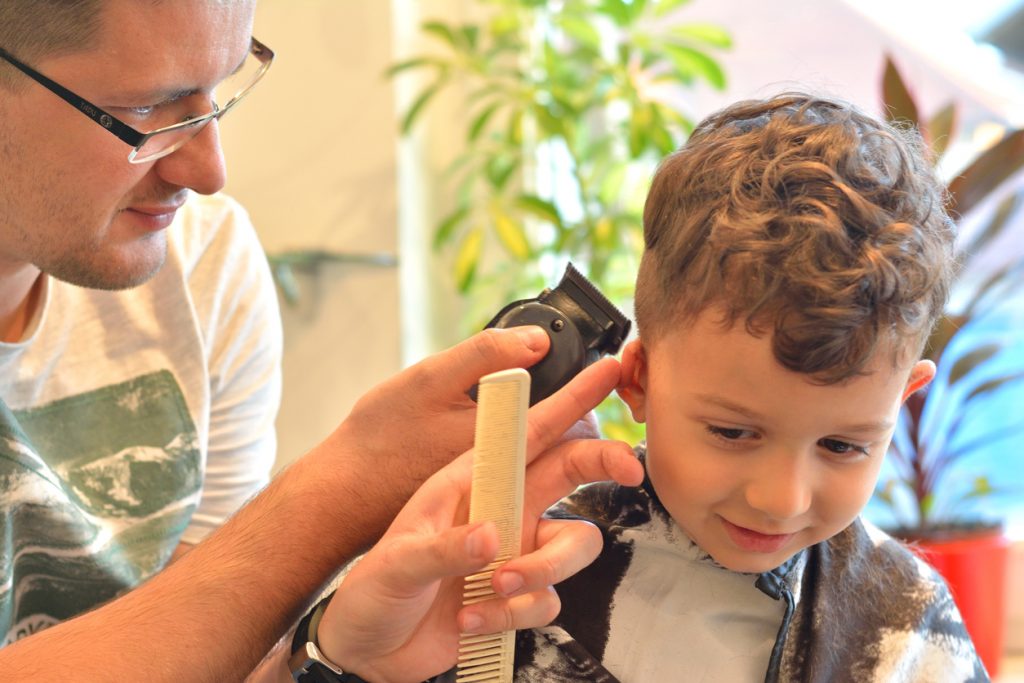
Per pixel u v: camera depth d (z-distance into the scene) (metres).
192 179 0.85
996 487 1.67
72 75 0.77
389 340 1.88
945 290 0.71
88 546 0.97
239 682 0.78
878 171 0.69
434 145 1.96
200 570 0.79
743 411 0.67
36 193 0.81
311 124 1.90
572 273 0.77
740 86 1.94
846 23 1.85
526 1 1.76
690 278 0.69
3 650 0.76
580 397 0.71
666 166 0.76
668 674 0.82
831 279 0.64
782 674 0.81
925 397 1.49
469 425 0.78
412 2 1.88
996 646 1.49
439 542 0.61
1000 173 1.46
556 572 0.66
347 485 0.79
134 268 0.87
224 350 1.10
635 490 0.84
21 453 0.92
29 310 0.96
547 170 1.94
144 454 1.03
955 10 1.78
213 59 0.82
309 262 1.88
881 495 1.56
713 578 0.82
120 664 0.74
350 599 0.67
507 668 0.72
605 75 1.77
